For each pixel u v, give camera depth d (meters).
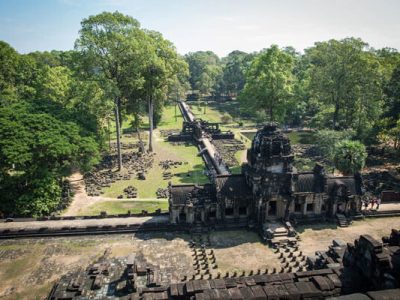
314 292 30.16
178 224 54.72
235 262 46.28
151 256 47.81
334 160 68.56
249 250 49.22
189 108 175.38
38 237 53.22
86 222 55.78
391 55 144.88
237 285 33.03
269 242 50.75
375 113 95.56
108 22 76.38
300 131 124.44
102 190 74.25
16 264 46.44
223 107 185.12
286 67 92.56
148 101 99.00
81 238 52.97
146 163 91.44
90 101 78.62
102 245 50.97
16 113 66.38
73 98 83.06
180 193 55.41
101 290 39.69
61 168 67.19
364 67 96.50
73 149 63.59
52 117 69.31
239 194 55.09
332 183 57.53
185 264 45.81
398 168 79.81
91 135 73.62
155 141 115.56
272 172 53.25
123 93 91.19
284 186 54.16
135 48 78.44
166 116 162.62
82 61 77.56
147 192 73.06
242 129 134.00
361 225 56.16
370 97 96.94
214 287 32.72
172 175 83.19
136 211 63.94
